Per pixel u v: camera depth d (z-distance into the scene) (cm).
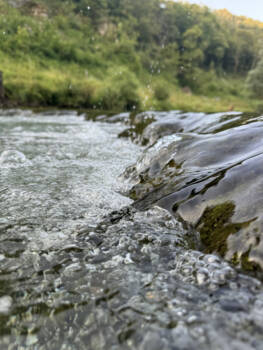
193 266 78
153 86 2002
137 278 74
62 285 71
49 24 2583
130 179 162
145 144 329
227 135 156
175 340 53
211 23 5541
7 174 171
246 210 88
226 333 53
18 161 204
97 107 1262
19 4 2902
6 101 1034
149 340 54
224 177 109
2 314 61
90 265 80
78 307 63
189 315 59
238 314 58
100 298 66
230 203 95
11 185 149
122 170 195
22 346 54
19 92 1099
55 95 1182
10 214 112
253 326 55
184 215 103
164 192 125
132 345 53
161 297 66
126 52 3005
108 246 90
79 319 60
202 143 155
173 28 5066
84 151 264
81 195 139
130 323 58
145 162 168
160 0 5259
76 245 90
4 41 1827
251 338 52
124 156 250
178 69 4022
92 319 60
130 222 106
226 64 5981
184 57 4288
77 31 3153
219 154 139
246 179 103
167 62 3994
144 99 1633
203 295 66
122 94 1380
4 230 99
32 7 2994
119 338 55
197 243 91
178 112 465
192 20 5341
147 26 4772
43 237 95
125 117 572
